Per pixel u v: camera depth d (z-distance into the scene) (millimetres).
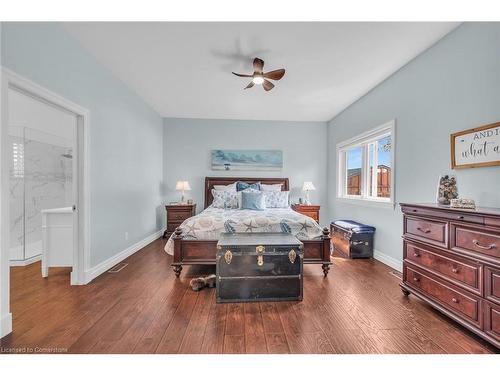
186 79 3230
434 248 1894
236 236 2551
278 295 2164
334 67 2863
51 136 3916
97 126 2734
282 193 4488
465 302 1632
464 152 2064
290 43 2367
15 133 3439
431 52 2432
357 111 3969
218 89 3562
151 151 4453
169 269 2980
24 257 3332
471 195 2035
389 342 1599
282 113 4730
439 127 2352
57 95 2121
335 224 3996
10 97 3445
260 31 2193
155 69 2947
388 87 3127
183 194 4848
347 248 3543
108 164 2971
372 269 3016
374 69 2918
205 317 1887
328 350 1520
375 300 2189
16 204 3340
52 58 2070
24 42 1807
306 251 2799
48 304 2082
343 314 1944
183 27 2145
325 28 2145
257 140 5211
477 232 1551
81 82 2449
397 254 2992
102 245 2852
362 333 1691
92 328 1732
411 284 2162
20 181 3398
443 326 1776
